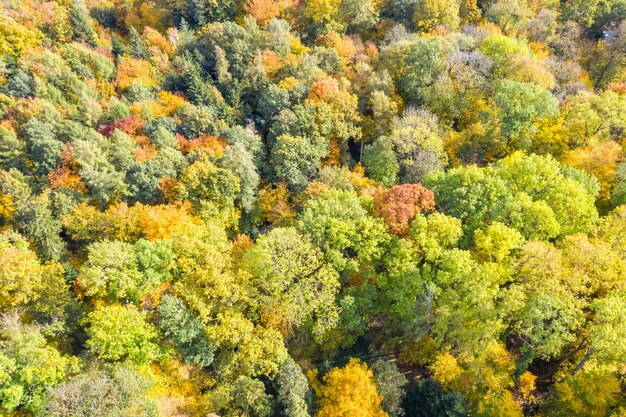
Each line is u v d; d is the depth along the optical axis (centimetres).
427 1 9356
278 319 4912
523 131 7319
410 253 5197
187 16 10194
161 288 4897
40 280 4684
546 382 4925
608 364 4256
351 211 5553
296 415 4109
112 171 6228
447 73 8275
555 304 4459
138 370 4328
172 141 6944
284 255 5062
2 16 8369
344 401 4150
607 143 6675
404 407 4594
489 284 4709
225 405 4372
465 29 9612
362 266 5416
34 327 4341
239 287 4891
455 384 4534
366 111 8394
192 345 4666
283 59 8650
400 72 8619
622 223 5562
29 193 5744
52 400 3706
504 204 5662
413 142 7162
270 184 7031
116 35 10112
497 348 4581
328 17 9425
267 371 4666
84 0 10119
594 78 9681
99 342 4266
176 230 5631
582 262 5062
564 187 5759
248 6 10150
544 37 9994
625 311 4275
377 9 10244
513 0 9838
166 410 4216
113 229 5672
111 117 7519
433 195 5856
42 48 8444
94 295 4994
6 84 7588
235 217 6581
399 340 5125
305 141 7112
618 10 10225
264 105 7862
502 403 4212
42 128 6588
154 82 8362
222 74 8231
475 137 7525
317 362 5184
